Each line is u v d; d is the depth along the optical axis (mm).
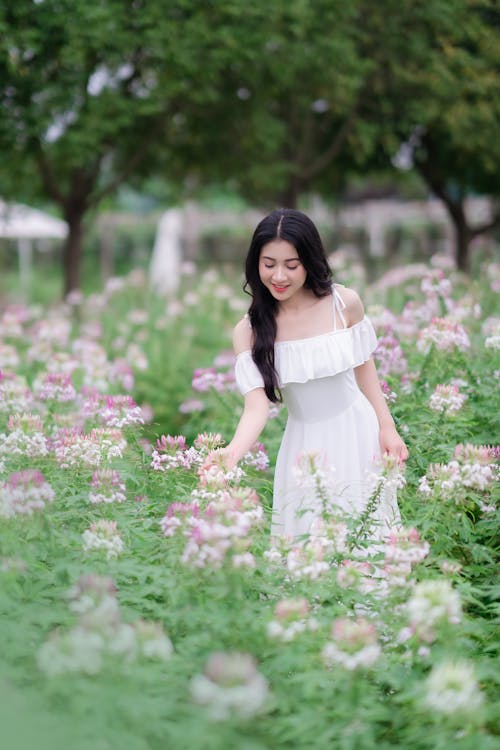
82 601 2904
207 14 12648
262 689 2545
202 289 12148
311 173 16625
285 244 3988
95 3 11398
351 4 13773
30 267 34375
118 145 15438
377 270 18031
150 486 4262
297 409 4215
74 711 2590
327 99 15383
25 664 2834
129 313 11289
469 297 7027
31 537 3314
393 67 15062
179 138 16031
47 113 11945
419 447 4777
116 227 35969
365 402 4262
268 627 2979
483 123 15961
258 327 4145
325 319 4145
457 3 14828
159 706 2672
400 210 29234
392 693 3217
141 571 3371
